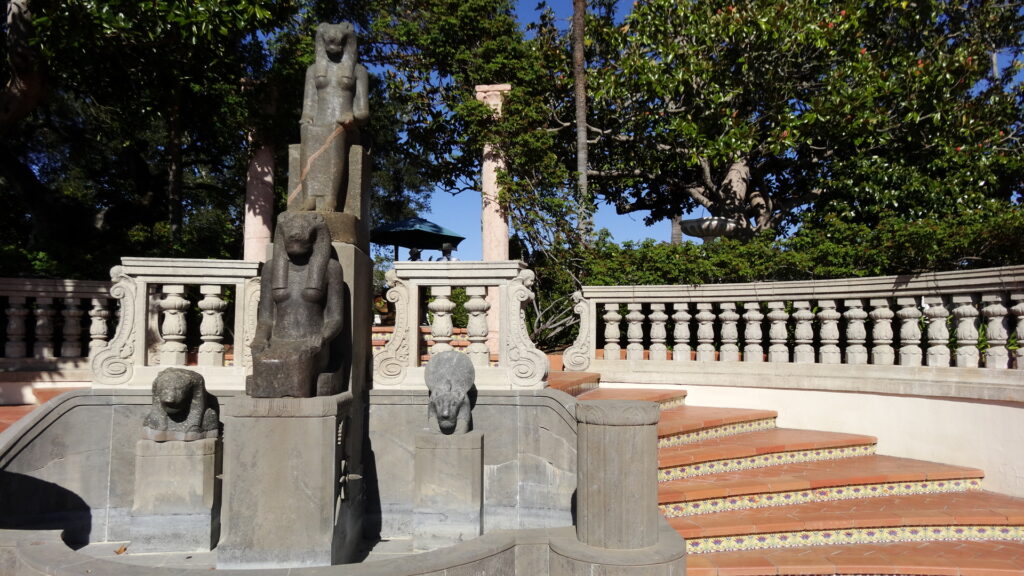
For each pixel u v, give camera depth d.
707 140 12.13
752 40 11.87
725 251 9.95
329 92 5.27
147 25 8.12
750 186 15.84
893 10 12.48
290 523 4.03
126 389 5.32
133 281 5.57
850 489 5.66
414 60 15.48
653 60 12.81
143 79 10.16
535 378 5.45
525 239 12.68
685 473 5.68
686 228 13.25
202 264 5.62
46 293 7.48
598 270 10.46
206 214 21.33
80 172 17.66
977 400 6.11
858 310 7.30
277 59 11.49
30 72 9.16
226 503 4.04
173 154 12.88
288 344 4.32
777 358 7.88
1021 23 15.07
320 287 4.44
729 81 12.42
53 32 7.90
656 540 3.58
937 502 5.53
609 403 3.66
